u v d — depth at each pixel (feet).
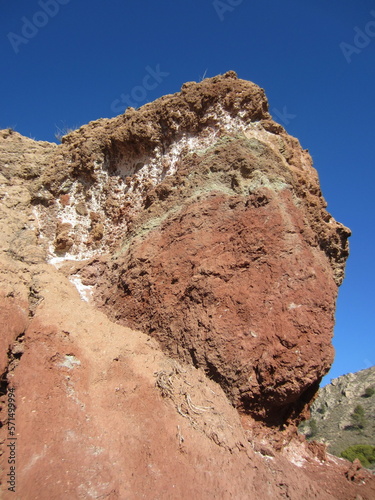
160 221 27.73
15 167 35.32
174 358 21.99
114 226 31.35
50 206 33.12
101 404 17.75
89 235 31.89
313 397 23.35
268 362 20.52
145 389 18.93
